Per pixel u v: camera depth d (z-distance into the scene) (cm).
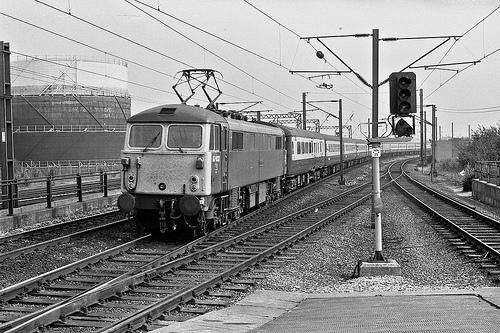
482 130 6225
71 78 7600
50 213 2408
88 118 7425
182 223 2027
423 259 1697
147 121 1908
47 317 954
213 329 905
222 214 2111
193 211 1809
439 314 927
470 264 1590
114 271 1407
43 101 7344
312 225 2239
